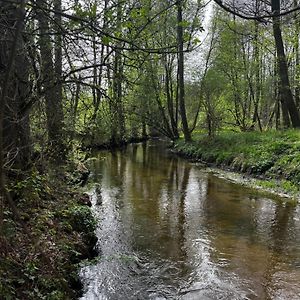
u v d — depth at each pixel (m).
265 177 15.08
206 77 25.22
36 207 6.93
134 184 14.59
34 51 5.46
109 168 18.80
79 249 6.86
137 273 6.62
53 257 5.72
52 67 5.83
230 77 26.44
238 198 12.36
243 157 17.69
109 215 10.10
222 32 25.80
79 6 3.57
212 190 13.60
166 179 15.80
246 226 9.34
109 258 7.12
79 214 8.02
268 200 12.05
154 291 6.02
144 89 24.70
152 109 30.53
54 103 7.58
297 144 15.80
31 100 5.68
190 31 3.87
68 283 5.70
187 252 7.62
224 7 3.13
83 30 3.66
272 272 6.72
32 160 7.60
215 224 9.50
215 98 25.08
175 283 6.30
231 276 6.57
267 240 8.34
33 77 5.71
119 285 6.16
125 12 3.69
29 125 6.92
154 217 10.03
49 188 8.00
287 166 14.51
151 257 7.34
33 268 4.91
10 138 6.10
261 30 16.72
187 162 21.55
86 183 14.12
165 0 4.00
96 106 8.30
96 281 6.23
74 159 13.16
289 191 12.89
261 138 19.23
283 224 9.50
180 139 30.14
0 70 5.15
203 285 6.23
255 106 26.56
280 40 19.19
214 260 7.24
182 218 9.99
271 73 27.34
